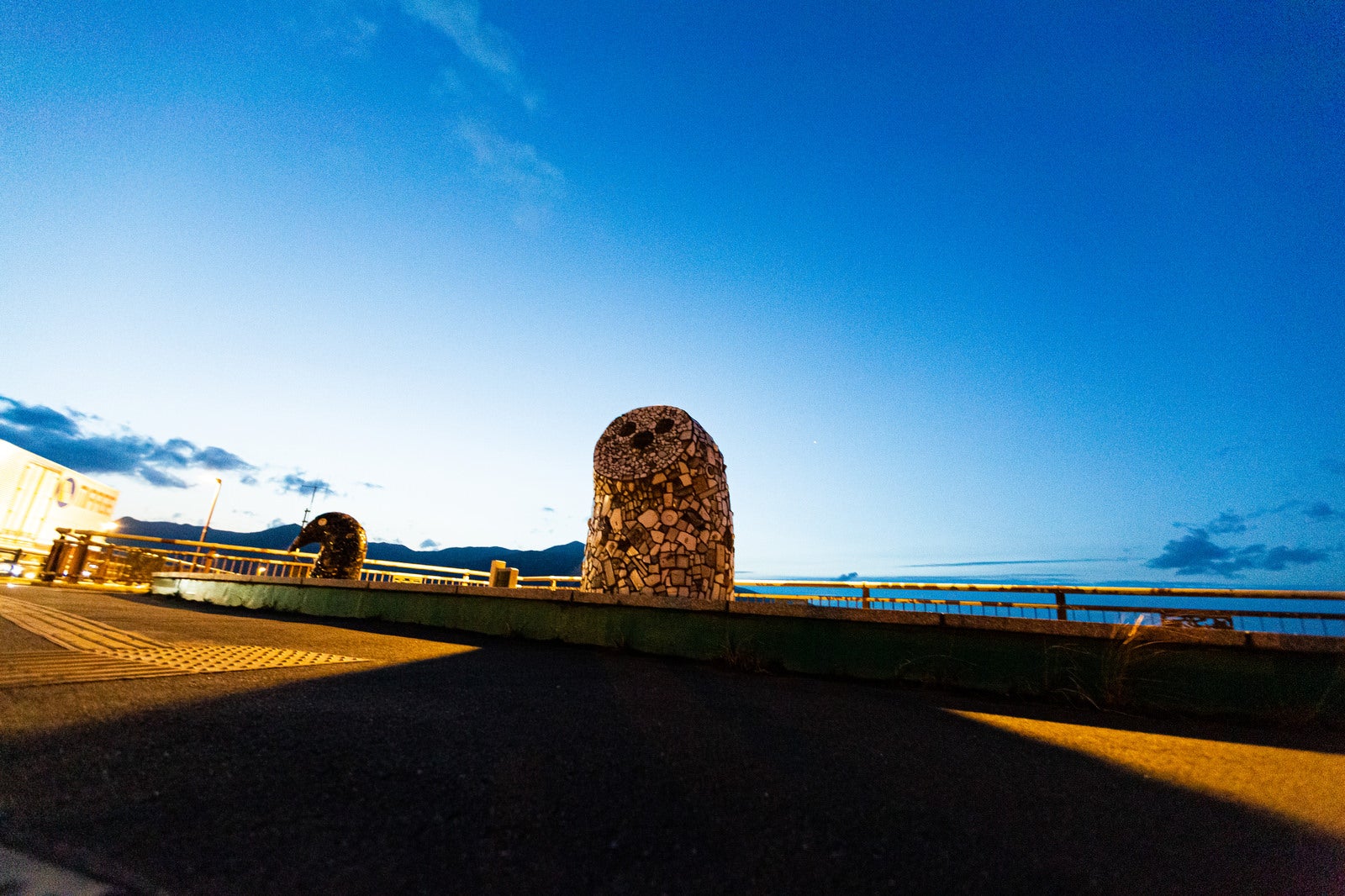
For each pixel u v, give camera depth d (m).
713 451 6.81
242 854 1.29
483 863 1.32
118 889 1.13
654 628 5.04
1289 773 2.37
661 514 6.36
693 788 1.86
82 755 1.79
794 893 1.27
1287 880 1.42
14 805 1.44
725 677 4.12
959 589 6.91
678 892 1.26
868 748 2.45
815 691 3.75
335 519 11.09
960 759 2.36
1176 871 1.46
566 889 1.24
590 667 4.23
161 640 4.33
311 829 1.43
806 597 8.08
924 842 1.56
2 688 2.47
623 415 7.26
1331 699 3.27
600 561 6.61
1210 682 3.50
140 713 2.26
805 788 1.91
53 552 12.73
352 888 1.19
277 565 11.40
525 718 2.62
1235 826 1.76
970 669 3.97
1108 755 2.55
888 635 4.22
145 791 1.58
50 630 4.54
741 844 1.49
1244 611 5.66
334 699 2.74
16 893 1.08
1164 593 5.95
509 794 1.73
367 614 7.19
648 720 2.71
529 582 11.86
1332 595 5.24
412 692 3.04
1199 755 2.62
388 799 1.64
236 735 2.09
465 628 6.21
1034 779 2.14
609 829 1.54
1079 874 1.42
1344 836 1.71
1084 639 3.77
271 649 4.32
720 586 6.26
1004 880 1.37
